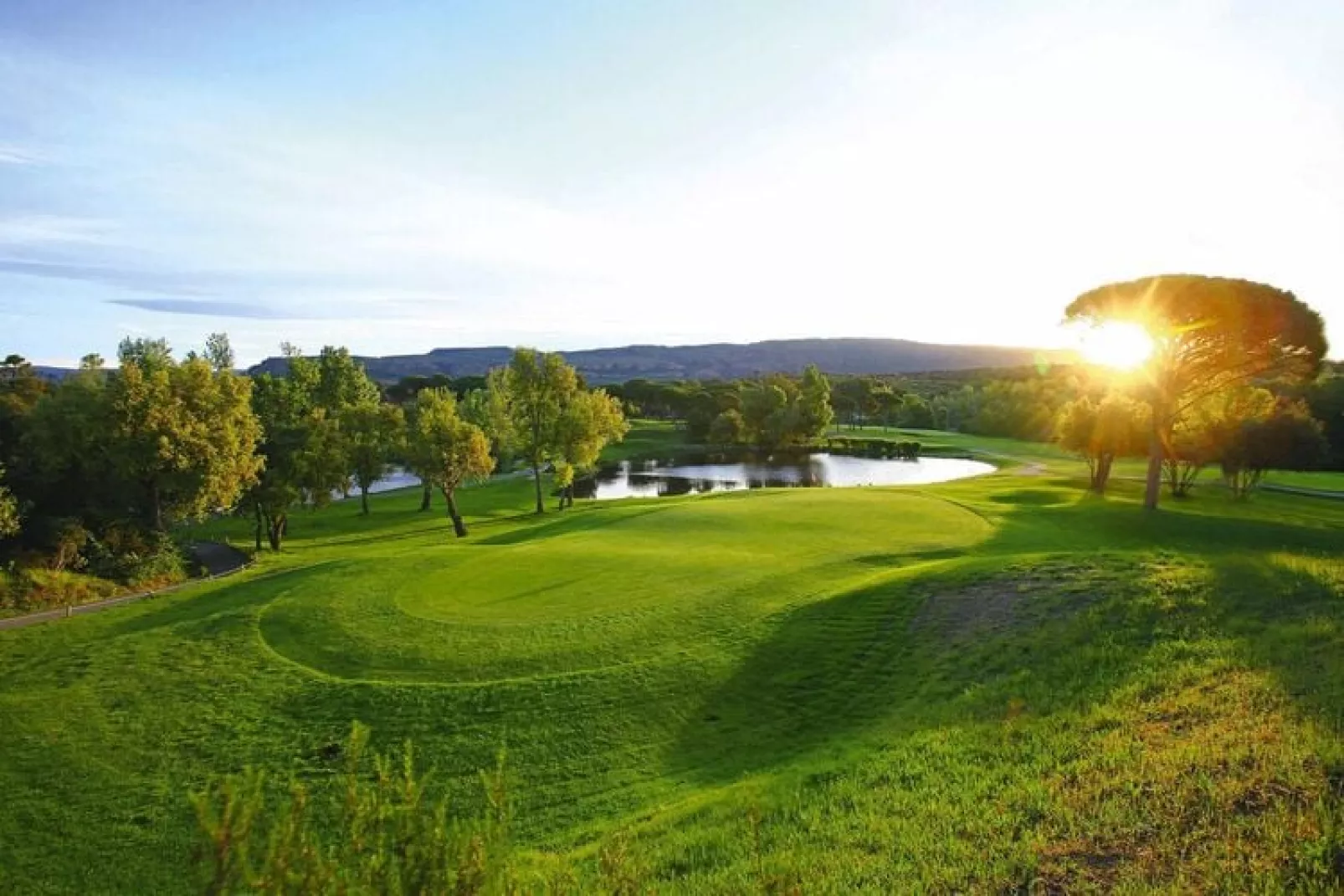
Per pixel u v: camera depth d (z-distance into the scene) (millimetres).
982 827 8961
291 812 5141
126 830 13508
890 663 17031
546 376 59406
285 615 22984
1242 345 36188
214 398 42281
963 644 16953
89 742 16312
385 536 51688
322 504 49406
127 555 38656
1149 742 10414
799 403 117188
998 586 19797
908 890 7809
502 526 50719
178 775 15055
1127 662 13844
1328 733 9445
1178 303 35938
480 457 50062
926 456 104062
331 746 15602
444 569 27188
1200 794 8617
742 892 8344
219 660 20047
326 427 50125
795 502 40938
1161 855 7621
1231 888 6852
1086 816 8695
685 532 33000
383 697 17188
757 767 13578
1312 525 37219
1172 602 16516
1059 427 53906
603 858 8578
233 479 41531
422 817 5387
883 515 36531
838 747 13453
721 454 110500
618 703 16375
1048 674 14219
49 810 14156
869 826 9672
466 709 16469
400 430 60906
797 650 18094
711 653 18328
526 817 12820
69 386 44688
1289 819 7699
